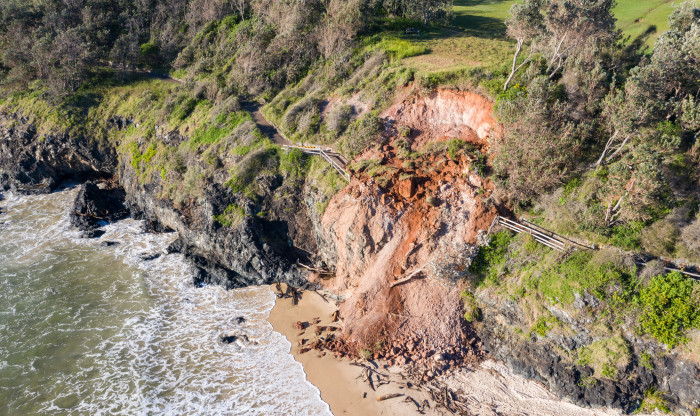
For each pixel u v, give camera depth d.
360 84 40.53
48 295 31.19
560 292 25.59
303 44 46.97
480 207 30.02
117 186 46.06
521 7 33.53
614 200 26.48
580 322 24.81
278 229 35.41
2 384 23.94
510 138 29.62
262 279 33.59
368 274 30.27
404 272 29.52
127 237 39.44
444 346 26.89
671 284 23.55
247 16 54.91
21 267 34.22
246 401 23.78
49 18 55.44
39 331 27.80
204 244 35.69
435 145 33.41
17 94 50.81
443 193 30.97
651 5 53.94
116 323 28.92
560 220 27.84
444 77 36.53
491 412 23.38
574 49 33.91
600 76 30.88
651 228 25.47
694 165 26.84
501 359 26.50
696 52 26.83
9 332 27.56
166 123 45.38
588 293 24.84
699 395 21.97
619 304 24.41
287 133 40.19
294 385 24.84
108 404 23.09
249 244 33.59
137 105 48.03
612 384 23.31
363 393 24.31
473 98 34.94
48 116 47.75
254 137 39.91
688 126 26.94
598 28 32.41
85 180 48.31
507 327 26.98
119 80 52.69
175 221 38.59
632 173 24.89
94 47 54.56
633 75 27.67
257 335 28.48
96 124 48.03
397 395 24.16
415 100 36.75
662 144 25.80
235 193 36.41
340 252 31.92
